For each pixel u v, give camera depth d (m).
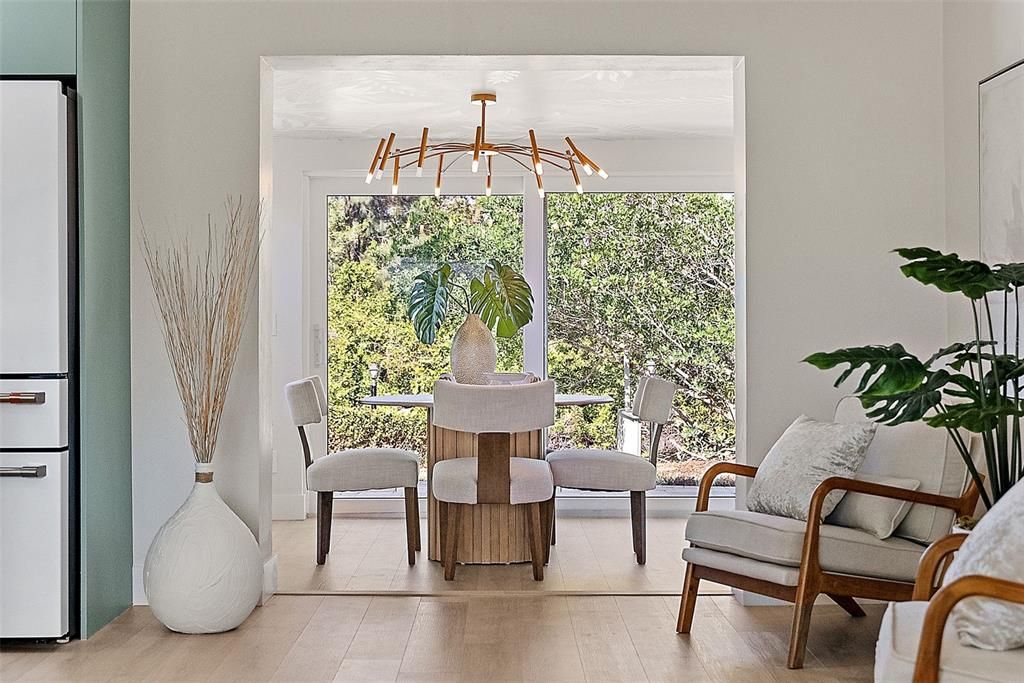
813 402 4.52
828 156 4.53
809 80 4.53
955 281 3.19
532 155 5.25
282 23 4.48
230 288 4.37
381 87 5.55
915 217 4.53
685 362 7.12
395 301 7.05
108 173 4.19
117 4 4.31
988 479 3.71
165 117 4.45
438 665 3.58
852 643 3.86
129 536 4.41
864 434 3.75
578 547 5.81
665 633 4.00
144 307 4.44
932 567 2.79
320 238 7.01
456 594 4.62
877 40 4.53
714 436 7.11
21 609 3.79
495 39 4.51
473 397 4.71
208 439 4.11
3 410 3.78
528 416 4.75
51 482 3.80
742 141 4.55
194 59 4.46
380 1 4.50
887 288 4.53
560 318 7.08
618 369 7.11
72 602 3.92
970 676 2.24
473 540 5.28
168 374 4.44
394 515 6.91
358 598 4.56
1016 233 3.90
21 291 3.79
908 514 3.66
